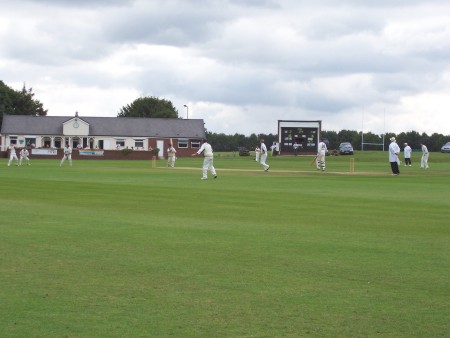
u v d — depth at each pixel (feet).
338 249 43.55
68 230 51.70
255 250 43.01
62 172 150.10
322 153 155.63
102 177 127.85
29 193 86.74
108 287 32.91
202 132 375.45
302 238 48.16
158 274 35.76
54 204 72.23
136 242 45.93
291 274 35.91
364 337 25.82
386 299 30.96
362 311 29.04
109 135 364.99
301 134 323.57
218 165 205.57
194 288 32.78
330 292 32.14
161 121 377.30
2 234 49.37
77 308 29.30
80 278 34.81
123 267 37.50
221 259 39.91
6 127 360.48
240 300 30.66
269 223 56.65
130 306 29.63
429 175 139.85
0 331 26.18
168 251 42.50
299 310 29.14
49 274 35.68
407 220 59.06
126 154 309.22
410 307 29.68
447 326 27.12
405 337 25.84
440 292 32.22
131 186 101.09
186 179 121.80
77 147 348.59
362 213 64.49
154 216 61.41
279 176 133.39
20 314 28.40
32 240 46.57
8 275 35.42
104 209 67.31
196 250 42.93
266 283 33.83
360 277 35.27
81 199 78.33
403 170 167.43
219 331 26.35
